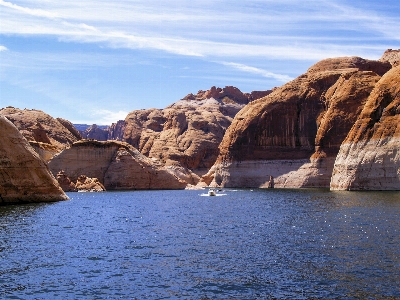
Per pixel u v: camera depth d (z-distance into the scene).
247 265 30.31
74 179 153.62
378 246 34.72
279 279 26.97
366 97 148.00
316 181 150.00
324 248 34.84
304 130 168.00
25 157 81.56
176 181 170.88
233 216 60.91
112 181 155.75
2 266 30.33
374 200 74.19
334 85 164.12
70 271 29.22
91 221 55.78
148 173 163.12
